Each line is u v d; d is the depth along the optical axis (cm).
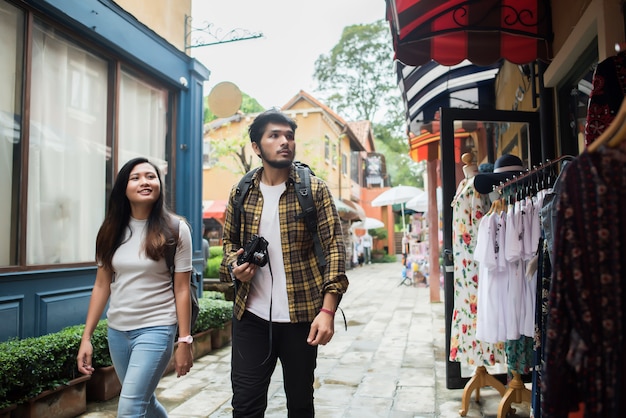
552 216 180
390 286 1249
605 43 253
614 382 107
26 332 359
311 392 205
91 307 222
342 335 610
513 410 326
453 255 362
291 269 199
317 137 1728
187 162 580
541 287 218
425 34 320
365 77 3198
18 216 373
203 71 610
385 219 2692
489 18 325
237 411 196
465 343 326
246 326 201
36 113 397
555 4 336
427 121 662
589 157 113
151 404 218
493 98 629
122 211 222
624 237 109
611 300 108
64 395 321
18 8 380
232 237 213
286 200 204
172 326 214
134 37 488
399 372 433
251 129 207
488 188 313
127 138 502
